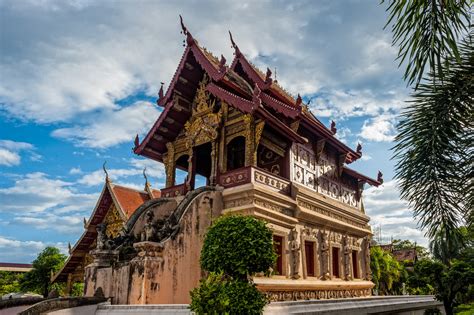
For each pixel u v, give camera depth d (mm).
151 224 13258
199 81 19844
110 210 27422
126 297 12125
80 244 27844
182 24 18984
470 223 7176
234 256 10148
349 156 24281
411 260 56781
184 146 20125
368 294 23281
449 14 5906
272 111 18359
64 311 10875
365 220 24156
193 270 13766
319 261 18703
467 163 7016
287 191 17516
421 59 6102
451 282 23438
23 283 36500
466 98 7090
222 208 15984
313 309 13289
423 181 7172
